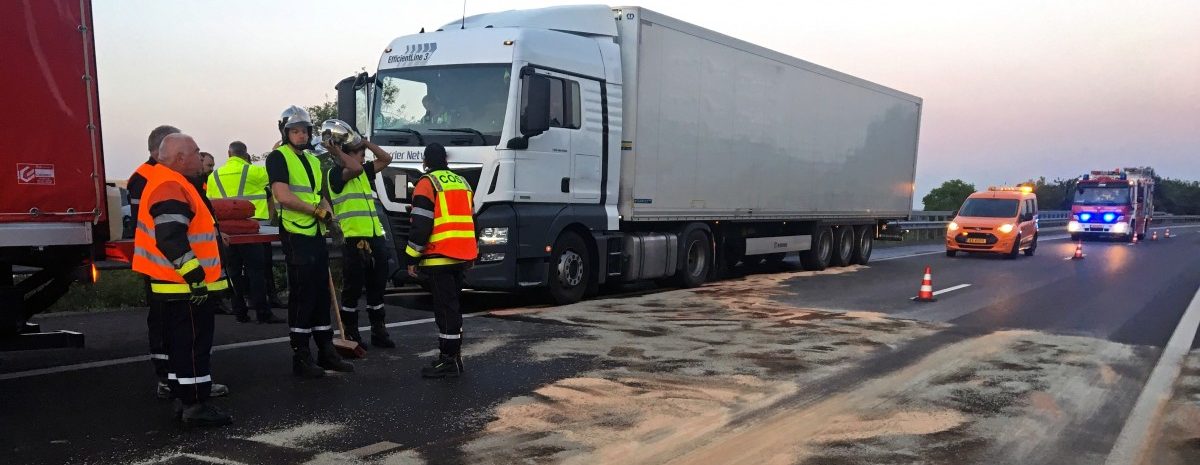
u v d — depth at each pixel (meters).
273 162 6.23
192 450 4.63
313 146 9.16
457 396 5.95
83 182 5.38
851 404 5.97
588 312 10.14
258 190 8.43
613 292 12.51
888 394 6.29
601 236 11.34
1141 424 5.64
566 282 10.83
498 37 10.06
